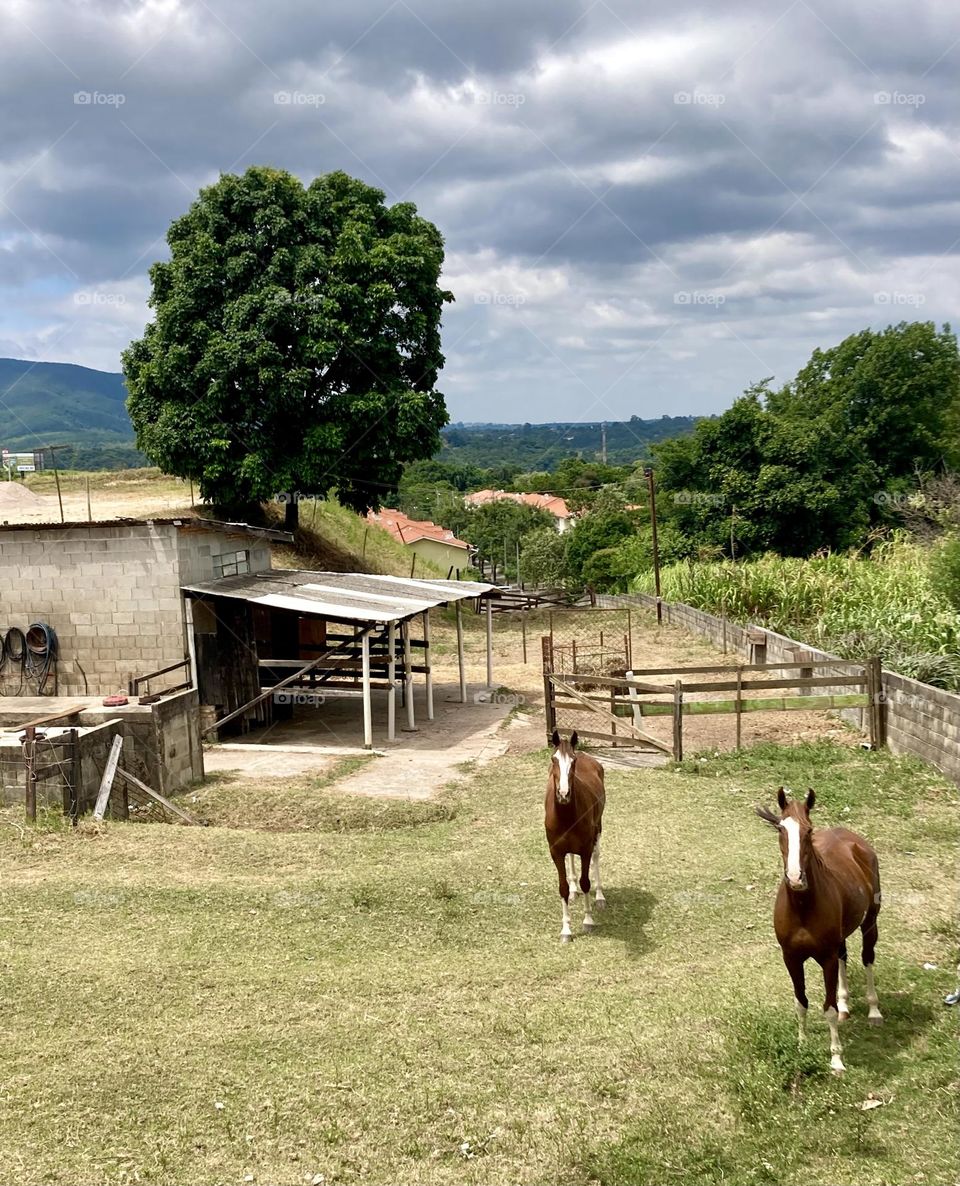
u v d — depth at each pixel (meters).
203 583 19.77
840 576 29.58
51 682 19.52
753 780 14.95
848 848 7.36
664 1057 7.06
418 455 34.09
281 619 23.02
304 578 21.92
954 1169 5.69
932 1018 7.36
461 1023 7.62
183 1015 7.77
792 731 18.06
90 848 11.88
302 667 21.36
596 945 9.20
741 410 47.56
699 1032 7.38
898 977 8.08
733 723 19.11
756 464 47.97
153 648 19.09
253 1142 6.22
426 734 20.17
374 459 32.78
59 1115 6.45
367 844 12.37
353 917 9.88
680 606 33.97
